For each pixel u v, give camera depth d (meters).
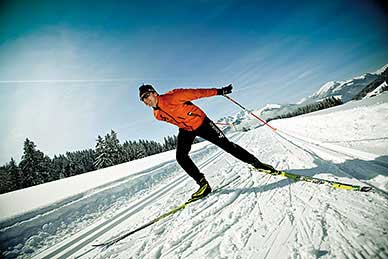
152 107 3.21
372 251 1.44
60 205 4.42
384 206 1.92
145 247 2.37
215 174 5.06
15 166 33.19
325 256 1.52
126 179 6.77
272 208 2.43
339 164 3.45
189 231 2.44
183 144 3.43
